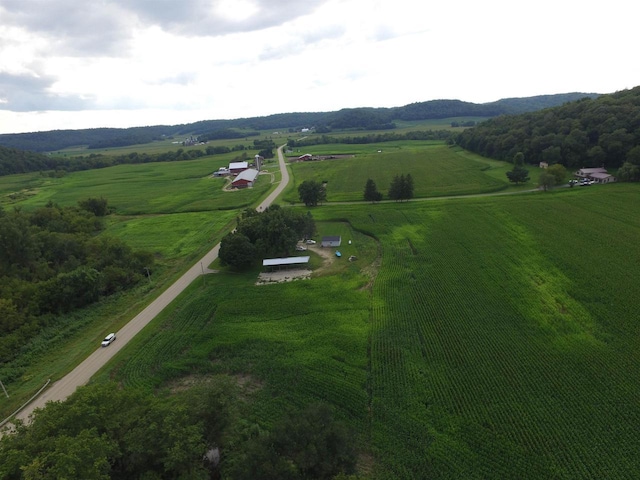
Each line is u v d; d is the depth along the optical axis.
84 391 39.81
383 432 43.25
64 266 89.44
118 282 85.31
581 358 52.84
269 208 107.38
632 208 108.69
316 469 33.09
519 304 67.19
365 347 58.88
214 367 56.31
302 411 38.19
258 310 71.00
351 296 74.31
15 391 54.06
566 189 136.25
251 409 47.75
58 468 29.11
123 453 34.59
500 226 105.31
